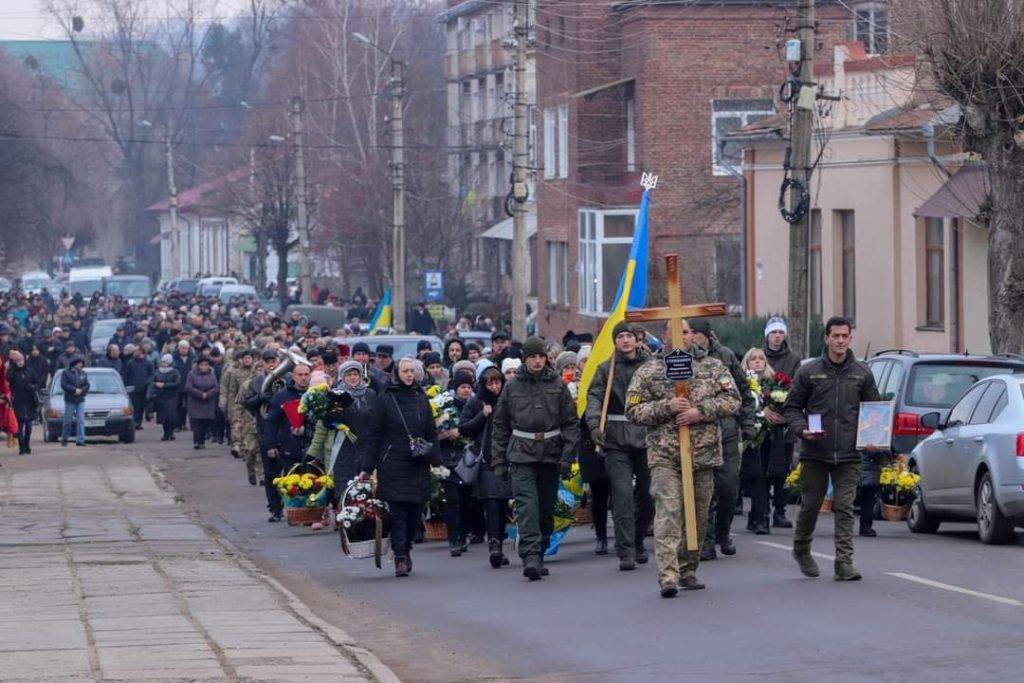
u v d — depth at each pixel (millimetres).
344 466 20422
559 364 21438
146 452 36594
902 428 20812
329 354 22312
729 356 16516
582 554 17609
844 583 14250
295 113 62812
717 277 53750
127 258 138625
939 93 28109
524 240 35969
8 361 35344
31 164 88625
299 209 62594
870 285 37938
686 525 14086
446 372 24562
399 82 47281
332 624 13477
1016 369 20859
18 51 152375
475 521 19203
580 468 17172
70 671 10438
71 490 26781
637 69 54438
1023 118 25359
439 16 85562
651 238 53938
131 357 45188
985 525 17609
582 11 56344
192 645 11586
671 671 10758
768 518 18938
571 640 12117
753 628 12164
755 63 53906
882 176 37062
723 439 16328
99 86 120125
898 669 10414
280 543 19969
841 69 38750
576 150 57031
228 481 29125
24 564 17109
